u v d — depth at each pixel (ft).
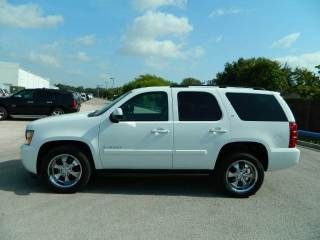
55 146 23.03
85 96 275.59
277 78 223.71
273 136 23.08
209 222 18.49
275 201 22.43
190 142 22.68
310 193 24.40
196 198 22.50
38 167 22.88
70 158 22.63
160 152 22.58
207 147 22.74
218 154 22.84
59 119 22.81
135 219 18.53
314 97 71.77
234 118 22.93
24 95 71.67
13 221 17.74
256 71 230.89
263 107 23.36
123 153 22.56
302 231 17.67
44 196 21.83
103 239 15.97
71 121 22.62
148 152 22.58
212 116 22.93
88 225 17.52
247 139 22.80
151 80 183.32
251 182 22.98
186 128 22.65
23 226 17.15
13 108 71.26
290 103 76.28
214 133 22.71
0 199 21.03
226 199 22.53
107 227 17.35
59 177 22.65
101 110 23.81
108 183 25.29
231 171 22.95
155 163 22.77
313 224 18.63
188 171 23.09
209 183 25.99
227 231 17.38
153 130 22.56
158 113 22.90
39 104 71.67
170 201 21.76
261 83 226.58
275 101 23.56
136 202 21.33
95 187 24.20
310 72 147.02
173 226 17.76
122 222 18.07
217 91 23.34
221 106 23.02
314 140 57.16
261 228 17.92
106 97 369.71
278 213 20.21
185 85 23.80
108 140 22.52
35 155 22.48
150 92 23.18
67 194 22.43
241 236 16.84
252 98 23.43
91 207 20.16
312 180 28.17
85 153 22.94
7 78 250.78
